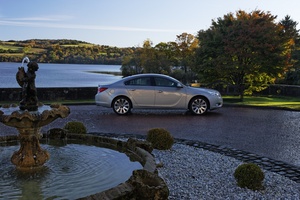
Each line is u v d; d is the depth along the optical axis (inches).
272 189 198.8
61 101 698.8
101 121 451.5
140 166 199.6
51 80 1980.8
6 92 677.9
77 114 515.8
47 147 243.6
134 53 1936.5
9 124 187.3
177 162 249.3
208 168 237.1
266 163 257.8
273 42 723.4
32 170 190.5
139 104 515.2
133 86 515.2
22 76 190.4
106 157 218.5
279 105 658.2
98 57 3563.0
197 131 388.2
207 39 776.3
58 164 203.2
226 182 208.2
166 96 514.3
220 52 746.8
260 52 720.3
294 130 402.3
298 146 319.0
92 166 199.9
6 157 217.8
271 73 748.6
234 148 303.9
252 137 358.3
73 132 292.7
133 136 344.5
